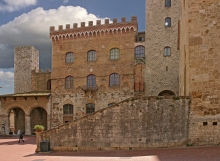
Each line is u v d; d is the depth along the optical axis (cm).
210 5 2019
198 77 2011
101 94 4566
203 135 1972
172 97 2095
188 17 2066
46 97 4797
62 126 2353
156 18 4416
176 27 4291
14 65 5772
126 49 4481
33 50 5819
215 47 1984
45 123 5238
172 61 4253
